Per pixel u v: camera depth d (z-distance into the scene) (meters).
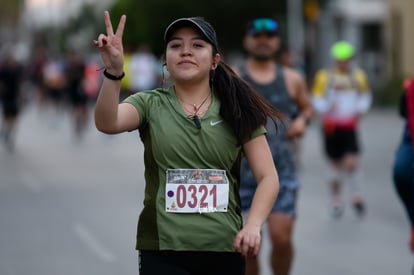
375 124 54.28
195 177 9.34
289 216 14.33
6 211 24.52
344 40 86.00
